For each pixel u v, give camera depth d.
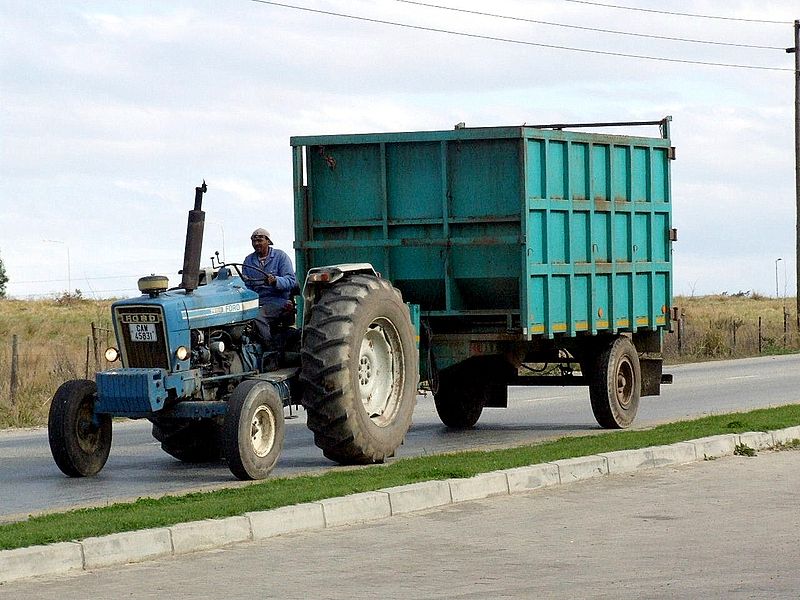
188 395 13.97
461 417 18.95
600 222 17.75
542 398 24.38
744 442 14.89
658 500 11.70
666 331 19.75
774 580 8.52
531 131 16.14
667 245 19.39
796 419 16.42
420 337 16.66
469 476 12.04
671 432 15.41
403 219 16.64
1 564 8.80
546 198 16.47
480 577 8.73
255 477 13.45
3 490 13.38
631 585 8.42
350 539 10.11
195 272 14.57
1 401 22.73
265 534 10.23
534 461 12.96
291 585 8.57
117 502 11.61
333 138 16.70
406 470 12.77
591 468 13.04
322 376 14.15
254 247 15.95
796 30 46.91
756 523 10.55
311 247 16.91
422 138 16.38
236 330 14.83
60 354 30.34
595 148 17.59
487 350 16.58
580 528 10.44
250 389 13.47
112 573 9.02
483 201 16.33
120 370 13.70
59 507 12.02
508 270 16.30
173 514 10.27
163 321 13.77
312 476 12.86
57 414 14.06
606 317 17.91
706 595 8.13
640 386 19.06
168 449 15.36
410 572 8.91
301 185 16.98
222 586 8.58
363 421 14.38
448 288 16.61
